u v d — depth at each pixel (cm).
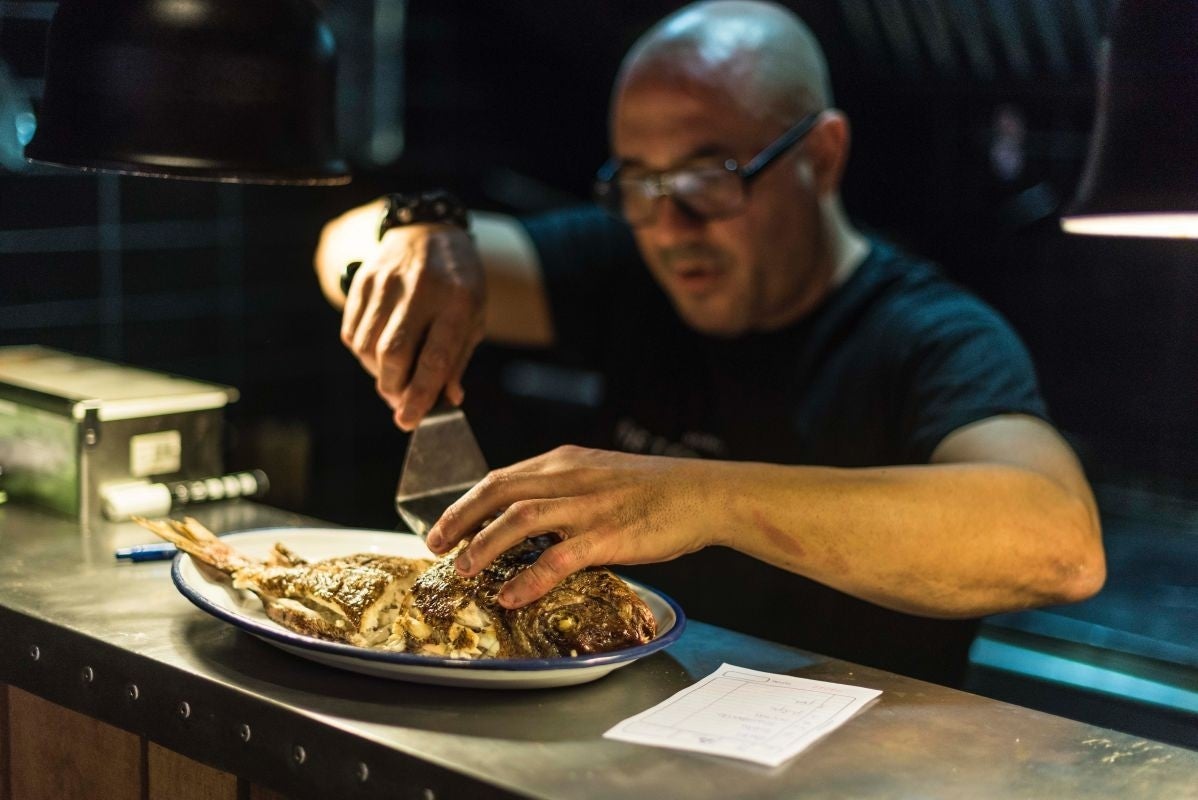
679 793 85
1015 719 103
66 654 112
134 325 243
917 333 183
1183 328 236
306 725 94
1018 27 231
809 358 197
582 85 305
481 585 104
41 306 225
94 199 231
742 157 186
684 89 184
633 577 209
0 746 124
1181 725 191
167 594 123
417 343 143
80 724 114
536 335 236
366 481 299
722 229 186
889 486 121
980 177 251
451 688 101
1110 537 232
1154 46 88
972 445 152
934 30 239
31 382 160
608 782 86
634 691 104
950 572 121
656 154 186
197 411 159
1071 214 97
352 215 215
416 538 134
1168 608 210
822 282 198
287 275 275
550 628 101
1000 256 253
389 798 90
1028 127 243
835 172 197
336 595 107
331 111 120
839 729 98
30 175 219
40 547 138
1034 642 211
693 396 215
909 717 102
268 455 262
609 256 229
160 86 108
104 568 131
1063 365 251
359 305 151
